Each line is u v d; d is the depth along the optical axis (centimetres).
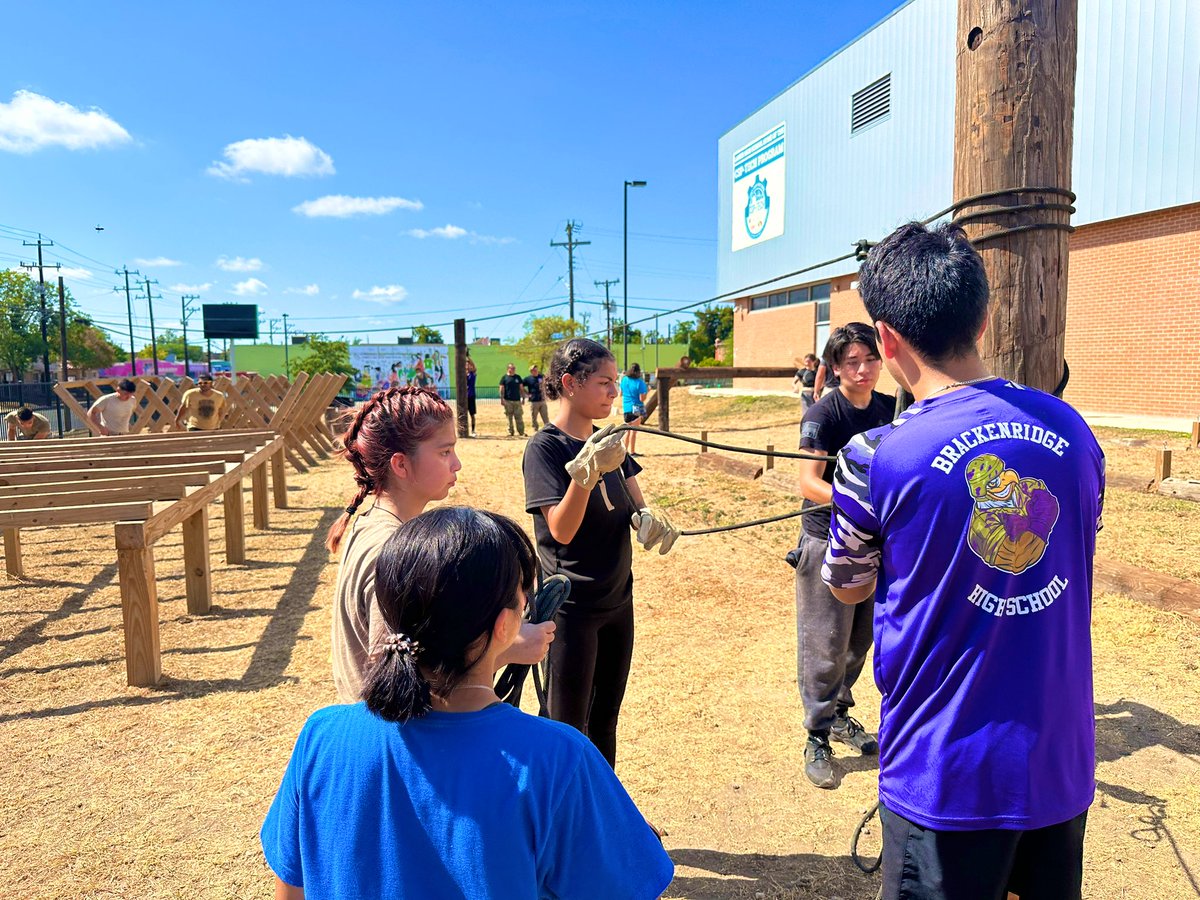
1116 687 415
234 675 473
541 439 270
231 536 736
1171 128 1459
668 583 650
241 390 1551
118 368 7712
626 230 3241
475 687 120
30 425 1123
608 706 290
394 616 116
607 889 116
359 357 6900
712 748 376
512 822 110
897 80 2156
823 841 304
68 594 647
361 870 113
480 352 6962
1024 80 252
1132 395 1577
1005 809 143
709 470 1174
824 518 331
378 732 118
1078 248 1672
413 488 180
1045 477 145
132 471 612
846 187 2397
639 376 1611
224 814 327
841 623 335
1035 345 259
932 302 155
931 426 150
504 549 118
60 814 328
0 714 421
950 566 145
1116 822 305
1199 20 1405
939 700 148
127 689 452
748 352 3077
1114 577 547
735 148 3038
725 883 280
